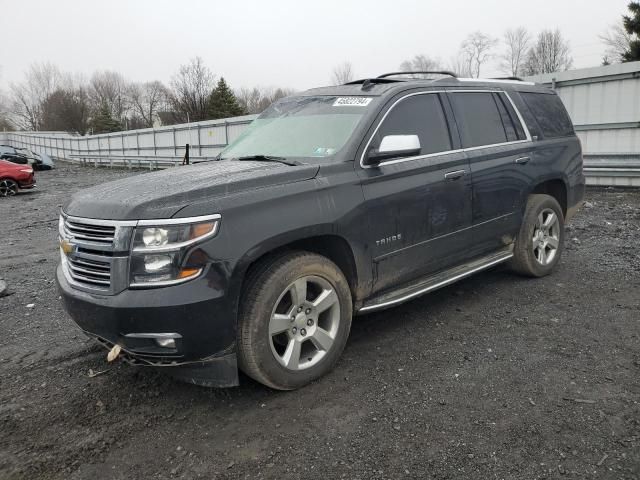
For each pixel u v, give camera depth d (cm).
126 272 288
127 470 267
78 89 8894
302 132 412
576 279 544
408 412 307
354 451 273
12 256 808
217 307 291
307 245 356
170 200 295
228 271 294
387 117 399
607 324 423
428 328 432
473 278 564
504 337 408
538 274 543
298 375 334
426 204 408
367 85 433
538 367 356
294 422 303
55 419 316
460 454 266
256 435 292
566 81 1270
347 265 368
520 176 500
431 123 434
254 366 314
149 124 8994
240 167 364
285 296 332
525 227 519
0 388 358
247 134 468
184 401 333
